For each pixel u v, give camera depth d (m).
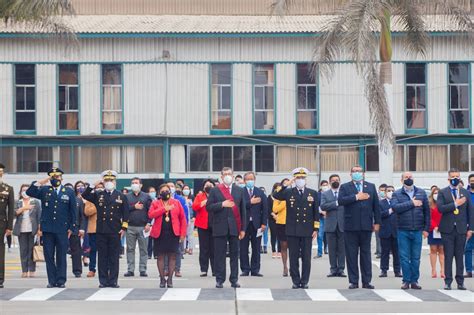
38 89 53.62
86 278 23.50
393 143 31.41
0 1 28.92
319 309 16.73
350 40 31.02
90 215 23.78
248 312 16.33
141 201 24.16
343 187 20.45
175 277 23.97
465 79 53.84
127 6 57.81
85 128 53.72
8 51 53.47
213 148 53.91
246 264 24.30
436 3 33.94
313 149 53.88
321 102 53.75
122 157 53.78
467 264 23.45
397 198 20.56
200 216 24.08
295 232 20.53
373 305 17.36
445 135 53.69
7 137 53.47
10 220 20.72
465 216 20.28
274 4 35.09
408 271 20.36
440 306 17.23
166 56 53.62
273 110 53.91
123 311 16.48
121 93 53.72
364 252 20.58
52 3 28.00
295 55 53.81
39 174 53.62
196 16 57.16
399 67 53.62
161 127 53.69
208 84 53.78
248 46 53.91
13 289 20.16
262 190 24.41
